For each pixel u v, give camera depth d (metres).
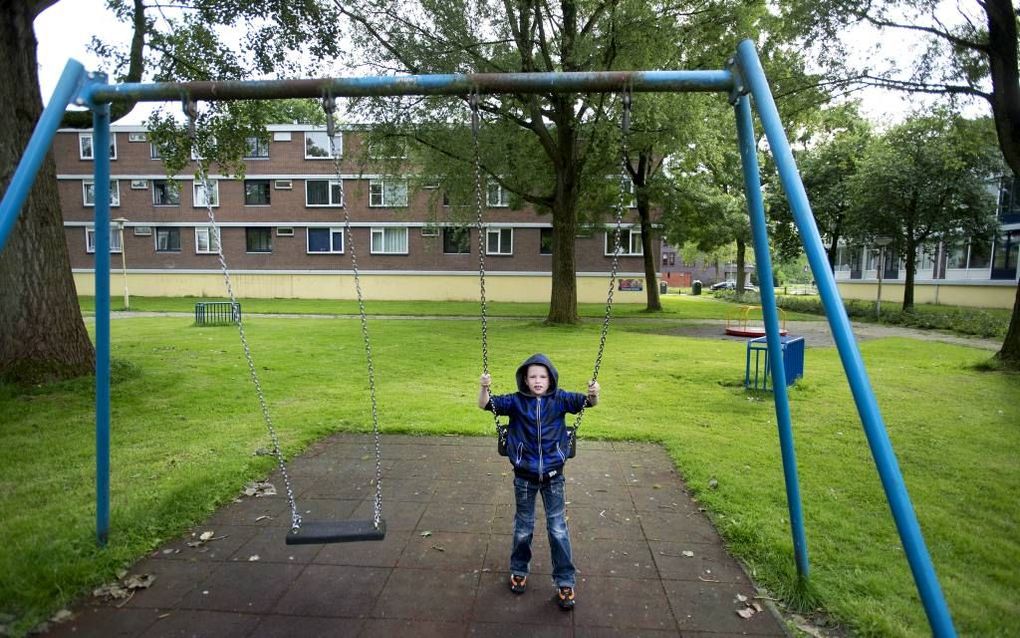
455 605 2.94
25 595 2.93
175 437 5.70
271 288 31.05
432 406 7.15
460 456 5.31
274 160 30.39
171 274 31.16
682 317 22.67
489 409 3.11
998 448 5.65
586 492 4.45
